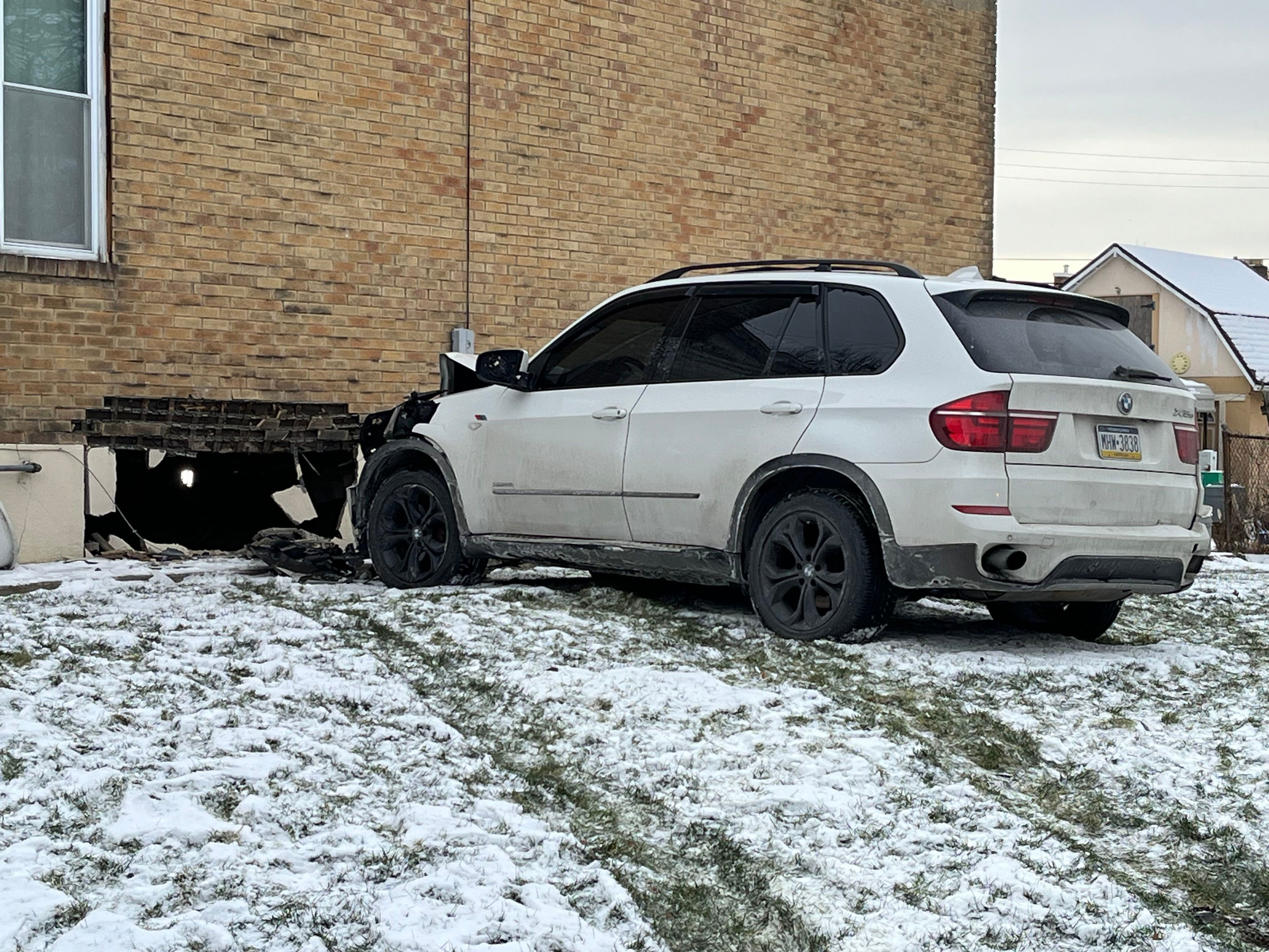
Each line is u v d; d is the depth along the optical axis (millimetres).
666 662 6277
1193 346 34844
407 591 7953
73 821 4270
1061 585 6414
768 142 13141
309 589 8109
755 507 7023
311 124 10477
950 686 6105
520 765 5137
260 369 10273
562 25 11789
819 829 4551
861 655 6438
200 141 9984
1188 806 4953
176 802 4422
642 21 12281
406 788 4773
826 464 6629
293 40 10367
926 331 6562
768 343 7098
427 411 8539
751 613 7453
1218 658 7016
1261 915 4188
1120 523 6574
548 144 11750
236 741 5047
